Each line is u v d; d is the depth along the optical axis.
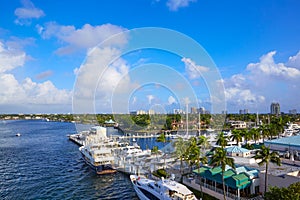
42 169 69.50
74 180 58.94
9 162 78.50
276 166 47.16
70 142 123.69
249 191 40.56
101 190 51.97
